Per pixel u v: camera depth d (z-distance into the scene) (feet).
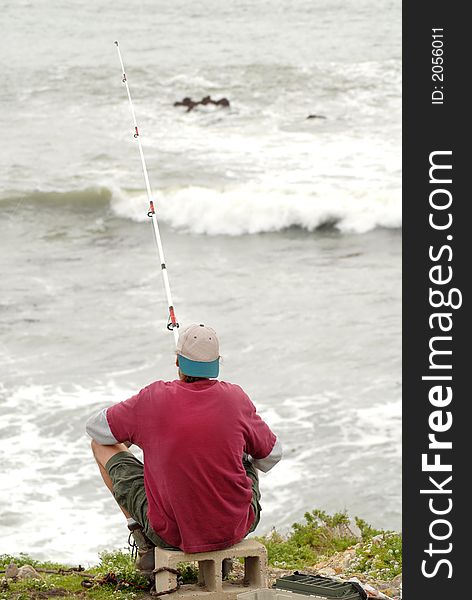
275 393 174.40
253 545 59.98
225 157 354.54
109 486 62.75
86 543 125.18
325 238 291.99
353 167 343.05
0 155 350.84
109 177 330.75
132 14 508.94
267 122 394.32
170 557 58.59
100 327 210.79
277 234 297.33
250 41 474.08
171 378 184.24
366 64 445.78
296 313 218.59
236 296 231.91
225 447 58.03
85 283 243.19
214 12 519.60
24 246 278.05
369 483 139.95
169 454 57.62
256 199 306.55
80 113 396.78
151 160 349.82
